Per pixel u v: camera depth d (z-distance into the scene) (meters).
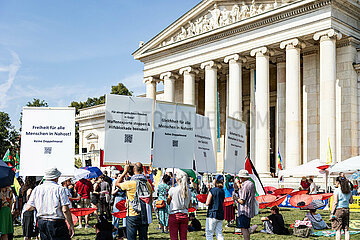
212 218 15.01
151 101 15.52
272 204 21.19
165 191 20.88
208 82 56.78
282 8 47.53
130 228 13.13
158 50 63.59
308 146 50.16
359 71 46.66
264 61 50.16
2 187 13.34
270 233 20.70
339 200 16.69
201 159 18.89
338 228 16.61
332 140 43.06
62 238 11.89
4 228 14.08
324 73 44.19
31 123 15.05
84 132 83.00
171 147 16.20
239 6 54.47
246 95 66.81
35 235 16.64
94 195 23.50
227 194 23.05
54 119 15.17
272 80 63.16
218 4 56.19
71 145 15.16
